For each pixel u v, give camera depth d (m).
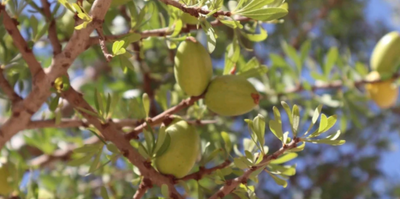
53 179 0.70
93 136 0.74
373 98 0.70
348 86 0.69
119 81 0.74
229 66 0.56
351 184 0.94
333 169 0.95
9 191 0.56
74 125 0.56
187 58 0.52
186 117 0.60
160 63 0.75
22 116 0.53
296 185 0.94
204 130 0.67
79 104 0.52
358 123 0.70
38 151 0.79
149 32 0.54
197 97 0.53
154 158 0.50
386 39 0.69
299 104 0.71
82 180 0.76
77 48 0.50
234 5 0.55
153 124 0.54
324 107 0.75
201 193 0.52
